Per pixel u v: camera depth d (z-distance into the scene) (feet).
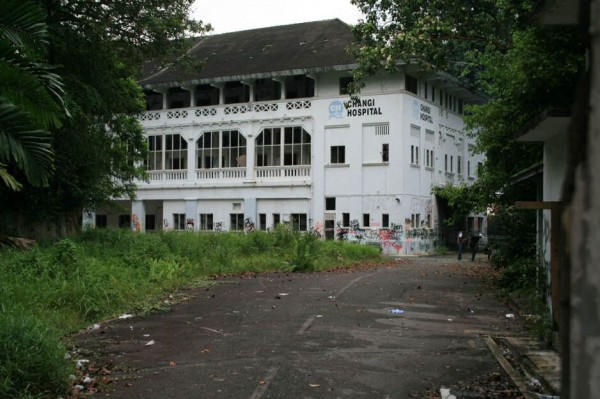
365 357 25.34
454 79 121.39
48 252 43.68
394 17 53.62
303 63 118.11
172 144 131.03
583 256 4.50
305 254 67.67
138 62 65.67
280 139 120.47
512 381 21.56
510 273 48.08
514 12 41.52
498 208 61.52
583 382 4.44
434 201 122.72
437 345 27.99
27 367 19.49
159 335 29.91
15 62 25.48
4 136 24.58
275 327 32.04
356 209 113.29
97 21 57.47
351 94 57.06
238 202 124.16
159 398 19.38
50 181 56.85
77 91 55.01
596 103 4.50
